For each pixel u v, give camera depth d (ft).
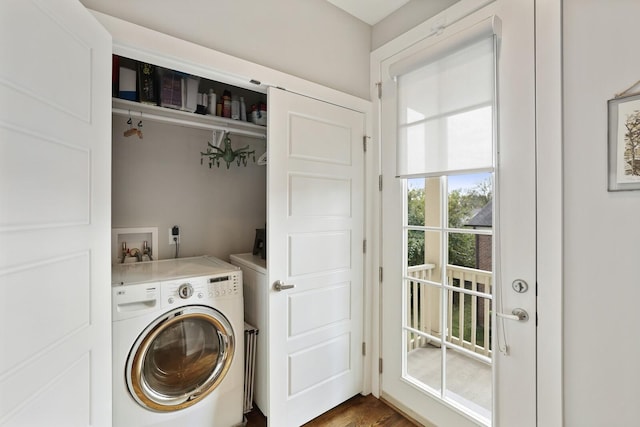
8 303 2.48
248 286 6.25
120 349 4.30
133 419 4.42
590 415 3.71
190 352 5.21
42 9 2.79
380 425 5.84
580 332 3.79
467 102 4.86
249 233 7.77
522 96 4.25
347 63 6.36
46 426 2.84
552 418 4.03
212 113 6.45
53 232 2.94
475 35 4.50
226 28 4.79
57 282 2.99
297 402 5.69
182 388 4.97
